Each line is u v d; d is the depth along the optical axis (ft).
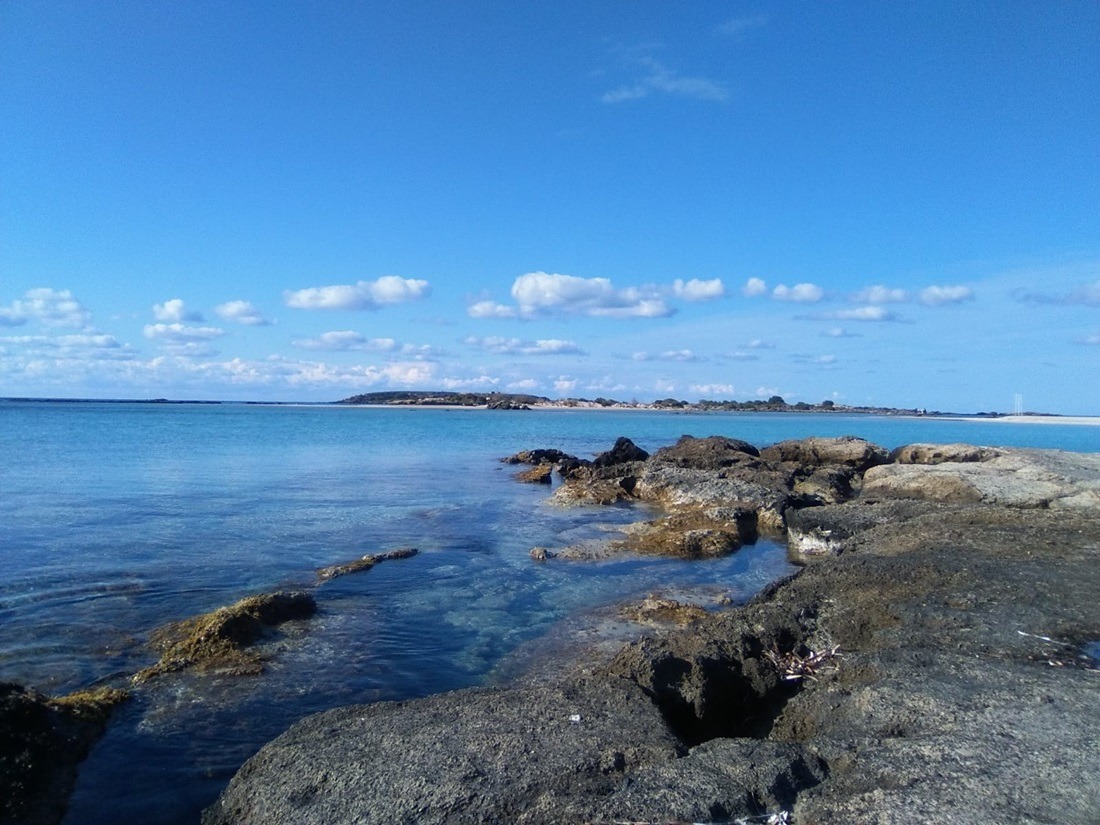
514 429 304.71
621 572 57.36
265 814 21.44
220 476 118.42
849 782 20.56
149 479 112.06
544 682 34.88
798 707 27.50
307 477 120.57
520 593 50.93
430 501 96.07
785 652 33.86
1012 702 25.21
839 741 23.17
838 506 72.84
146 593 49.08
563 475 127.13
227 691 33.47
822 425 337.52
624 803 19.85
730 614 37.78
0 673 34.88
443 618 45.29
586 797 20.48
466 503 94.99
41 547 62.59
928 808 18.81
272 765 23.77
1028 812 18.53
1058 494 73.92
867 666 29.63
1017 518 56.85
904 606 36.58
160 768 26.86
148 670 35.29
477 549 65.05
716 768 21.44
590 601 49.32
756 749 22.67
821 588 40.93
